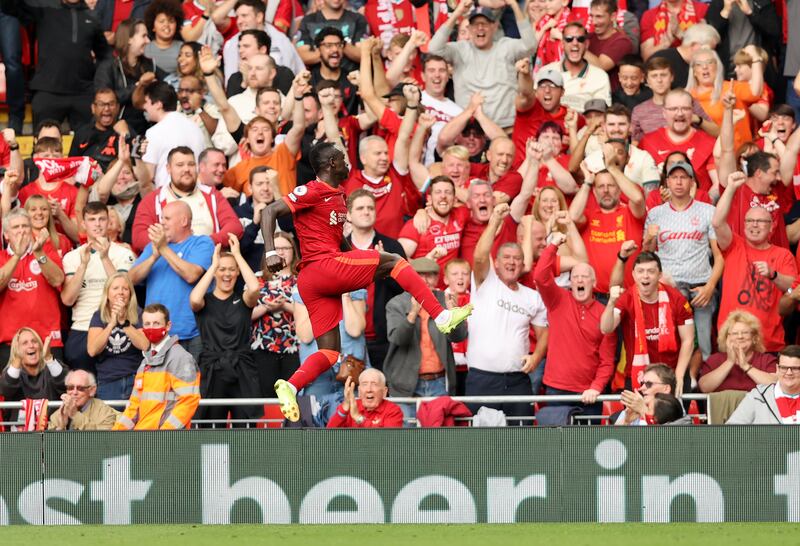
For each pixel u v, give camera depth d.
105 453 30.08
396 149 43.47
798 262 42.16
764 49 51.03
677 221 40.91
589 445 29.55
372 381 34.59
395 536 28.36
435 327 37.47
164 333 34.94
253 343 38.53
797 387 33.53
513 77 48.91
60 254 41.69
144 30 49.81
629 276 41.03
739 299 40.09
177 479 29.97
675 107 44.69
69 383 35.06
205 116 46.41
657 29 51.59
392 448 29.72
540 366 39.69
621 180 41.47
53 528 29.70
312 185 28.94
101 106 48.03
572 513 29.56
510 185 44.12
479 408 37.81
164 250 38.78
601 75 48.94
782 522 29.27
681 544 27.42
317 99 46.25
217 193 41.47
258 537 28.42
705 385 37.47
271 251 28.34
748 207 42.22
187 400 34.84
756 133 48.31
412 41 46.97
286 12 53.03
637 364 37.56
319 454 29.80
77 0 51.94
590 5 50.31
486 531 28.81
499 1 49.84
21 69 51.94
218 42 51.44
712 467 29.42
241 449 29.92
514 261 38.81
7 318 39.75
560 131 44.91
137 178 44.34
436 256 38.88
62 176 43.59
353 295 37.78
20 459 30.17
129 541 28.16
